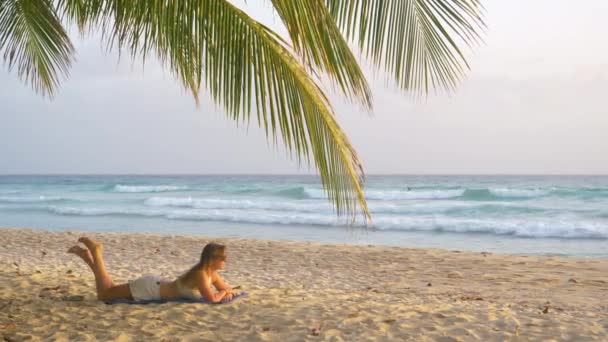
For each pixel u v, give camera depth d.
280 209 29.19
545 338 4.88
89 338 4.72
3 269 9.11
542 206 29.12
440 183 72.81
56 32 6.50
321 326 5.15
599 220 22.80
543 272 10.56
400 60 3.84
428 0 3.74
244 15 3.61
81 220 25.25
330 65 3.36
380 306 6.17
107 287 6.06
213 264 5.97
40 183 83.25
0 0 6.06
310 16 3.27
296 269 10.95
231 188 53.03
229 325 5.21
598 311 6.56
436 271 10.71
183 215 25.67
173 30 3.58
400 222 21.02
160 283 6.03
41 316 5.43
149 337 4.80
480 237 18.66
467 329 5.11
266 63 3.60
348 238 18.75
